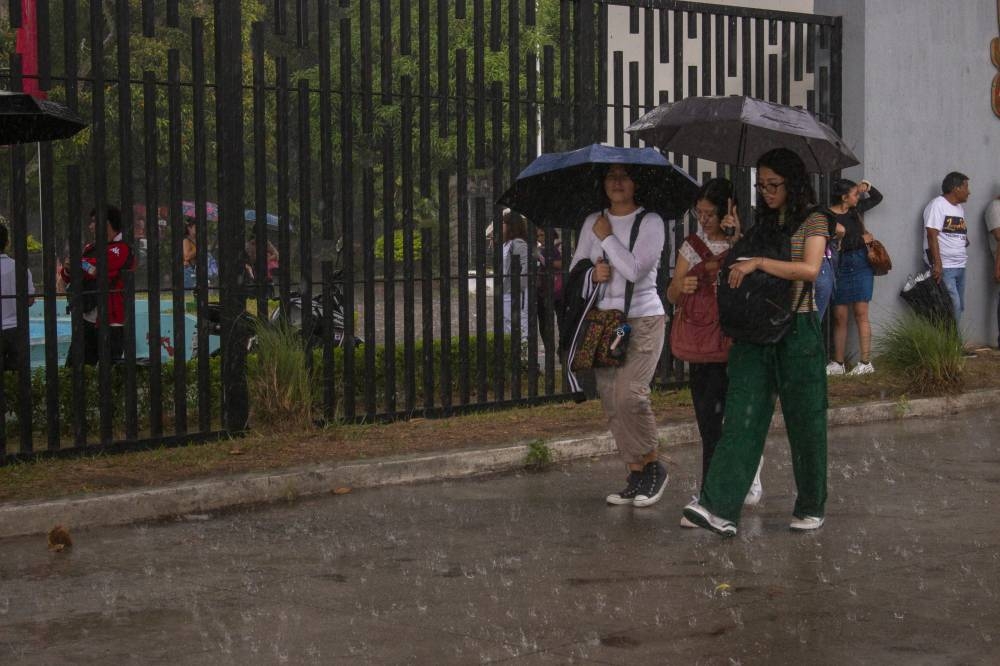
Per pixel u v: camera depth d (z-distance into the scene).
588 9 15.72
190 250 22.02
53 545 9.53
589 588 8.20
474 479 12.27
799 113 10.36
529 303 15.49
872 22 19.03
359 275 38.56
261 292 13.55
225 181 13.16
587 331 10.46
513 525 10.20
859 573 8.51
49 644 7.14
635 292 10.54
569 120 15.73
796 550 9.19
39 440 13.27
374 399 14.27
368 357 14.20
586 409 15.19
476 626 7.37
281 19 13.45
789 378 9.55
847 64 19.11
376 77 42.12
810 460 9.73
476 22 14.88
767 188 9.52
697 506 9.38
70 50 12.25
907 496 11.14
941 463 12.76
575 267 10.59
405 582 8.42
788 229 9.47
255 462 12.10
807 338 9.52
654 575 8.52
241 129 13.18
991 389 17.16
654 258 10.41
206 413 13.10
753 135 11.09
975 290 21.14
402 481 12.10
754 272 9.39
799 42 18.08
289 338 13.69
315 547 9.50
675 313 10.41
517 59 15.11
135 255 13.15
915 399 16.22
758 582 8.30
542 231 18.31
